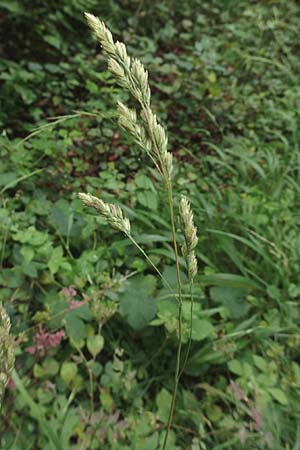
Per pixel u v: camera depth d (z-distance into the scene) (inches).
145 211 16.4
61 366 12.2
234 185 19.1
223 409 12.3
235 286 14.2
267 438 11.0
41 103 20.4
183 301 13.4
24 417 10.9
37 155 17.9
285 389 12.4
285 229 16.8
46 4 21.9
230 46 26.4
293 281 15.4
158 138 6.1
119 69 5.9
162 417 11.5
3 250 13.8
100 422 10.8
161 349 12.6
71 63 22.3
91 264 14.0
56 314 12.3
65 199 16.7
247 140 21.4
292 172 19.8
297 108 23.6
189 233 6.6
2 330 6.4
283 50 27.7
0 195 15.4
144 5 26.5
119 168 18.9
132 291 13.0
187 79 22.6
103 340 12.1
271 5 31.6
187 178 18.8
